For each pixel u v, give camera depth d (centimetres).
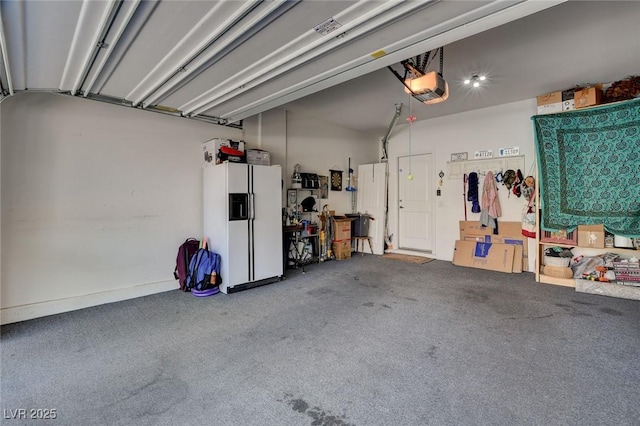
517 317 315
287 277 479
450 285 433
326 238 606
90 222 361
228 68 270
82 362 236
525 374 215
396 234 697
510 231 525
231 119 441
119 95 341
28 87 304
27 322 314
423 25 206
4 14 184
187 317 323
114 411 181
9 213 314
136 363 234
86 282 358
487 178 543
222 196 407
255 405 186
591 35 297
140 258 397
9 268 314
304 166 591
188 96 343
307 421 173
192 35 216
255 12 189
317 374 218
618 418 172
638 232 376
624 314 319
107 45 224
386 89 435
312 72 280
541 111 443
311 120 602
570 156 419
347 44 231
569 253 449
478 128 562
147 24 203
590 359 233
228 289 400
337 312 333
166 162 418
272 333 284
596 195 403
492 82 421
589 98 400
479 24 205
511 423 169
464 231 576
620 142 385
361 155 717
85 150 356
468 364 229
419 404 186
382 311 336
